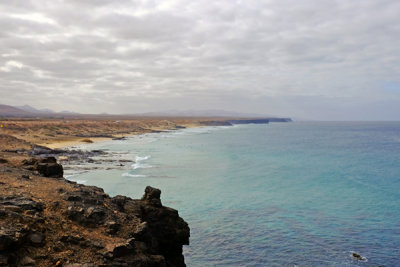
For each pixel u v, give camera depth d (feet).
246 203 123.75
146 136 510.99
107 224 48.93
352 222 103.35
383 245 85.20
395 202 127.34
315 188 152.76
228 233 93.09
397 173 198.90
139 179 159.43
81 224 47.80
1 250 36.76
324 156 288.51
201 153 290.56
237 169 206.39
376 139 527.81
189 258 78.13
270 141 468.34
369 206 121.80
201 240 88.22
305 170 207.82
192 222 101.86
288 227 98.48
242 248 83.30
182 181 160.86
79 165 192.65
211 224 100.27
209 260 77.25
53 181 66.13
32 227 42.14
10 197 47.60
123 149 302.45
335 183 165.78
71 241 42.96
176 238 66.54
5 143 221.05
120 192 130.00
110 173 171.94
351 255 79.41
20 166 81.51
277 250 82.38
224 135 604.08
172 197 129.80
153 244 56.95
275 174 191.21
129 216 54.75
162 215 65.87
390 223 102.22
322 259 77.25
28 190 54.29
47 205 49.16
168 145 360.28
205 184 155.74
